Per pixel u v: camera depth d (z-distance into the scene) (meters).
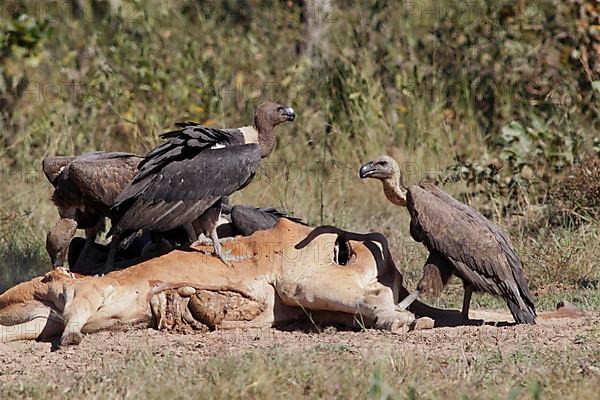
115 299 18.02
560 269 22.27
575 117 29.20
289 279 18.44
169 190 18.66
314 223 26.88
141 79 32.53
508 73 32.22
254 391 14.29
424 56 34.00
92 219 20.19
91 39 34.94
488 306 21.08
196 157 18.94
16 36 33.72
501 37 33.00
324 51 34.47
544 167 26.69
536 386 13.62
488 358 15.93
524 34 32.75
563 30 31.69
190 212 18.69
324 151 29.69
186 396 14.10
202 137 19.16
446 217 18.14
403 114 32.12
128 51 33.38
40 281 18.38
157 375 15.23
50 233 19.55
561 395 14.11
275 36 35.75
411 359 15.52
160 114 31.80
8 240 25.11
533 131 27.31
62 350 17.28
